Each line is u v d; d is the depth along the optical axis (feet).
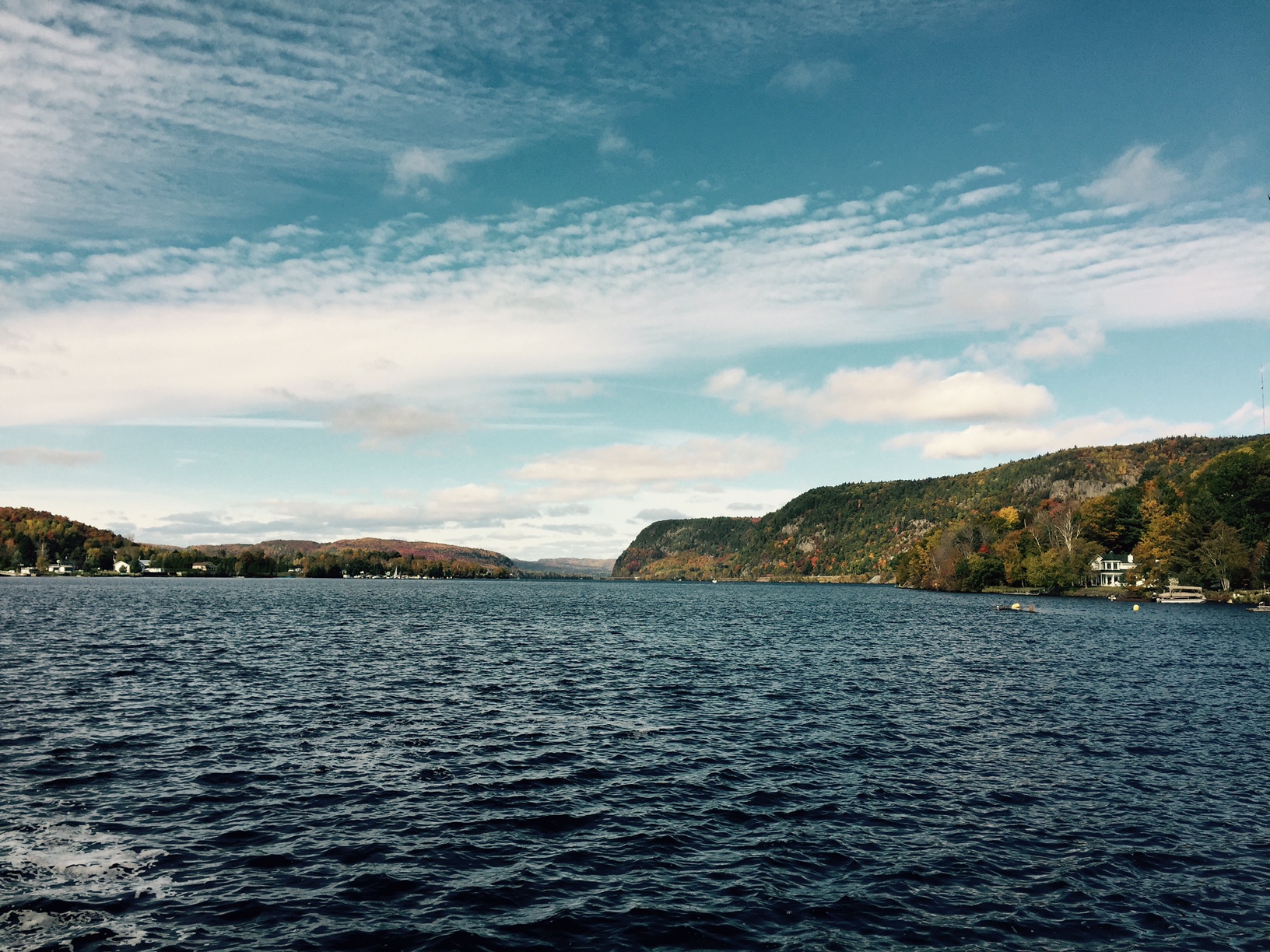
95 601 449.06
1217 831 71.15
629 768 90.07
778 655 211.41
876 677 168.04
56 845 62.95
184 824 68.44
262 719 111.65
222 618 319.27
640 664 186.09
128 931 49.42
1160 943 50.72
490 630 288.30
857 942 50.31
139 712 114.42
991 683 159.63
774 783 84.89
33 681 141.28
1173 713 126.72
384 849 64.39
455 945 48.60
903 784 85.05
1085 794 81.82
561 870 61.05
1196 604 491.72
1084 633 289.33
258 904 53.67
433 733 105.50
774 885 58.85
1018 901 56.65
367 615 362.12
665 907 54.80
